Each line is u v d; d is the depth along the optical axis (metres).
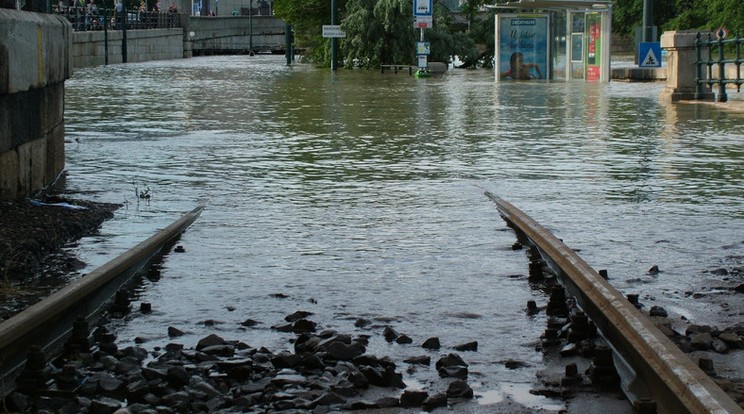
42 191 9.76
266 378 4.37
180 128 16.97
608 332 4.80
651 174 11.24
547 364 4.60
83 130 16.52
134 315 5.51
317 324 5.32
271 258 6.98
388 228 8.07
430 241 7.55
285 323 5.32
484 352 4.80
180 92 28.50
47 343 4.80
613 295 4.97
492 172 11.41
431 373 4.50
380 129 16.91
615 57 66.69
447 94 27.97
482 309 5.60
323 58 55.50
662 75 34.06
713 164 12.09
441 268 6.65
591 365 4.35
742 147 13.96
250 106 22.72
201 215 8.70
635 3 61.84
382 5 50.34
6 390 4.14
